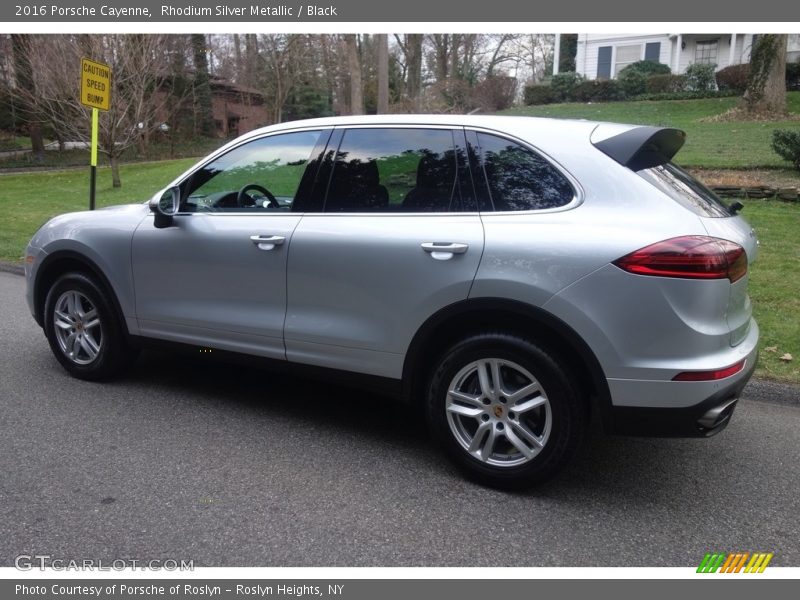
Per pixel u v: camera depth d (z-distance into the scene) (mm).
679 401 2988
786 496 3453
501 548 2955
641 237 2990
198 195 4277
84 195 16406
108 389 4707
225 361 4246
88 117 16516
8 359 5312
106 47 16703
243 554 2871
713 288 2963
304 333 3807
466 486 3465
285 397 4648
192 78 33875
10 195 16781
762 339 5426
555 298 3086
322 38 32625
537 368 3201
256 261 3918
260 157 4082
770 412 4574
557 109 24750
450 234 3355
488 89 25719
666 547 2996
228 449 3818
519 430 3318
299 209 3875
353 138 3807
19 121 32875
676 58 30156
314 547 2928
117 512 3141
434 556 2891
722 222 3209
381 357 3615
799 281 6688
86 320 4762
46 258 4797
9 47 26234
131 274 4441
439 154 3547
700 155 13430
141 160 29172
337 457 3756
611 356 3039
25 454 3695
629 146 3213
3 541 2918
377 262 3523
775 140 11836
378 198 3660
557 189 3248
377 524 3105
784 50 18359
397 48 36094
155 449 3795
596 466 3750
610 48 32469
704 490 3498
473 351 3344
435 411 3508
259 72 35500
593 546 2990
